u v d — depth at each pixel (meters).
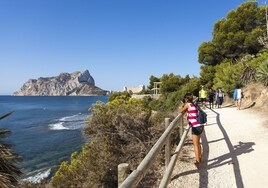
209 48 42.44
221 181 6.12
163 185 4.92
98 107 12.80
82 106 132.88
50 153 29.95
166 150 6.26
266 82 20.88
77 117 73.06
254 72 24.89
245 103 21.83
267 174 6.47
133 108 12.99
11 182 6.41
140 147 10.46
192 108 7.04
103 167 10.34
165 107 35.47
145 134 10.96
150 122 11.51
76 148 31.75
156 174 6.94
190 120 7.00
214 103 24.03
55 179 13.16
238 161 7.39
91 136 12.12
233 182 6.07
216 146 8.98
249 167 6.94
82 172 11.26
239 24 41.69
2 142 6.89
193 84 36.28
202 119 6.93
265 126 12.05
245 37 39.84
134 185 2.98
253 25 42.25
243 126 12.41
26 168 24.14
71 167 12.94
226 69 29.30
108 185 10.31
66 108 117.44
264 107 17.91
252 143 9.20
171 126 6.08
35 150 31.84
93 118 11.87
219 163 7.28
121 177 3.28
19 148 33.25
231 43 40.22
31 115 83.25
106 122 11.64
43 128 51.62
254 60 26.89
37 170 23.48
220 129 11.70
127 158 10.34
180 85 45.66
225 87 26.94
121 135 11.02
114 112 12.06
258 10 41.38
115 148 10.98
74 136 40.44
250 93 21.53
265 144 9.03
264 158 7.59
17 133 46.44
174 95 36.03
